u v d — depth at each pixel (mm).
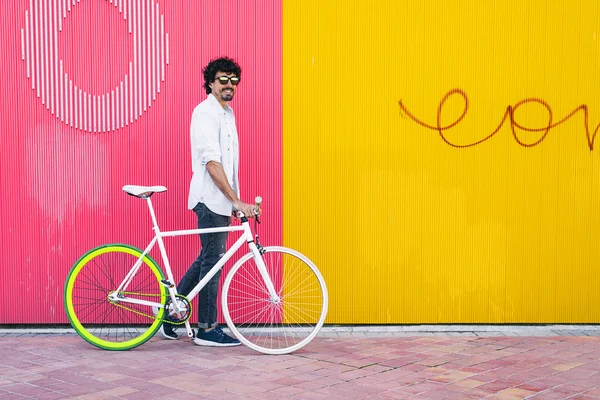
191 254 5504
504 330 5582
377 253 5582
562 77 5590
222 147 4965
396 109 5539
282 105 5500
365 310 5602
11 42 5383
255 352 4848
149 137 5477
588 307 5680
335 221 5555
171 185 5492
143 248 5492
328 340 5230
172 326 5195
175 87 5473
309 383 4086
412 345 5078
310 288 5555
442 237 5602
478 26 5543
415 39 5523
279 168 5516
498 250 5625
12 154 5406
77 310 5406
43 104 5410
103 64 5434
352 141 5535
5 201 5414
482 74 5555
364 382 4117
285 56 5488
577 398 3844
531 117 5590
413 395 3877
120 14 5430
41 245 5441
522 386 4059
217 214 4945
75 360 4578
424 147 5566
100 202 5465
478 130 5578
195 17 5465
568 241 5652
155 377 4184
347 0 5496
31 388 3939
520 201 5621
